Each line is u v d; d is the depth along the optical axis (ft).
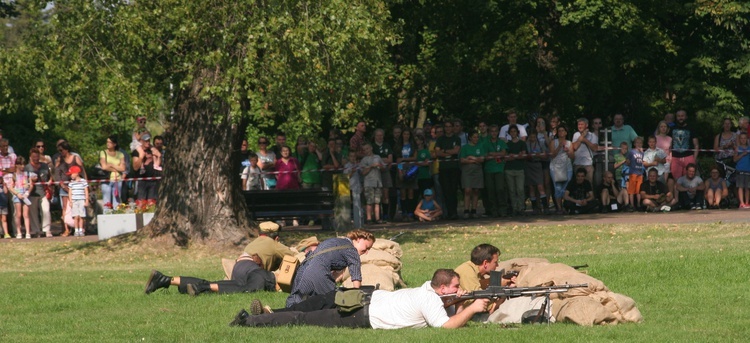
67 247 98.73
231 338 45.47
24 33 94.89
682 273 66.64
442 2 148.77
